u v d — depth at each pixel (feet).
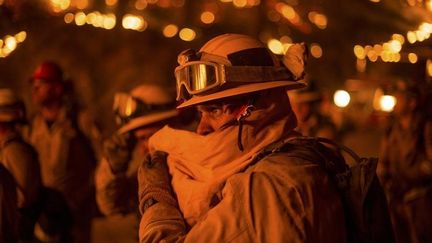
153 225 7.30
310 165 7.09
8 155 16.38
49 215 18.61
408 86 19.77
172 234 7.18
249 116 7.42
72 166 19.49
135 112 12.69
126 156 12.97
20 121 16.78
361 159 7.53
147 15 35.91
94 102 33.53
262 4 37.52
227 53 7.46
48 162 19.39
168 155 8.27
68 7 32.35
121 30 35.17
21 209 16.56
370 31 35.27
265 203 6.79
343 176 7.33
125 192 13.23
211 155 7.47
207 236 6.73
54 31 33.53
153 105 12.69
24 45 32.99
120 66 34.32
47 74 19.95
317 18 38.58
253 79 7.42
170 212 7.45
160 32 35.94
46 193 18.43
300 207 6.77
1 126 16.63
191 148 7.66
